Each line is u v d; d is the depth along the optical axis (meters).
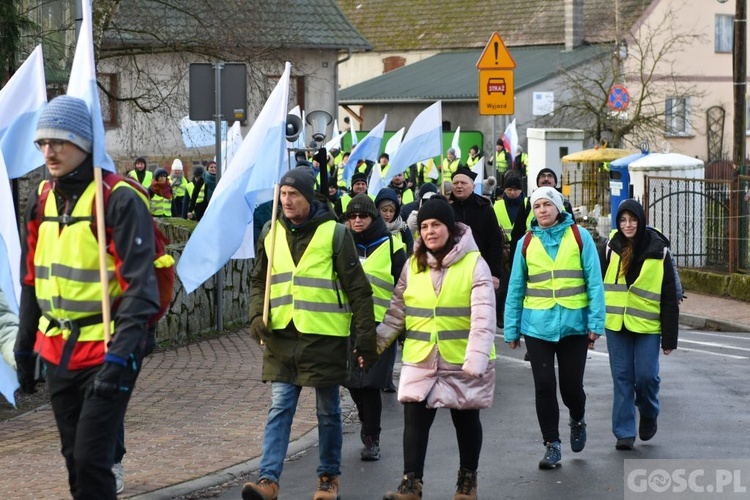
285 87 10.91
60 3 18.62
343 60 49.19
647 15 53.91
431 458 9.62
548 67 51.16
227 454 9.66
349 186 20.94
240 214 10.99
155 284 6.00
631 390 9.96
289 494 8.56
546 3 59.31
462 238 8.04
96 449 5.90
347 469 9.38
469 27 60.53
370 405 9.66
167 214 27.58
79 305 6.07
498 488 8.56
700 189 24.44
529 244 9.48
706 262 24.45
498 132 50.62
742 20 29.89
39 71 10.34
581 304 9.34
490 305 7.93
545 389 9.27
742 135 30.08
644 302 9.91
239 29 28.25
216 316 17.00
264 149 10.92
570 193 32.38
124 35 32.59
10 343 7.55
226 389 12.55
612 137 45.78
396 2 64.38
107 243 6.04
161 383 12.88
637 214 9.94
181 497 8.41
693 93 54.22
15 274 9.23
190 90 16.64
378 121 55.69
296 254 8.05
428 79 55.66
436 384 7.93
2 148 10.28
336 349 8.05
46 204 6.18
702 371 14.38
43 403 11.70
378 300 10.01
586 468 9.20
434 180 37.88
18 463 9.25
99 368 6.05
